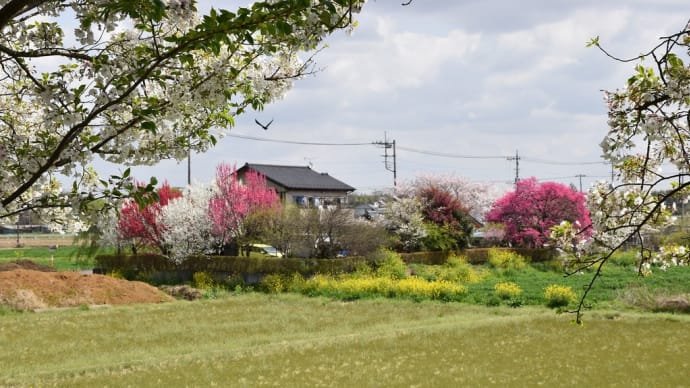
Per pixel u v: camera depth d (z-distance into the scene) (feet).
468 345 46.57
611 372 37.09
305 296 81.15
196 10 12.69
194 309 69.77
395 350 44.91
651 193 18.24
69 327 56.95
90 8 13.06
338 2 12.81
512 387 33.53
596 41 14.65
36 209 14.01
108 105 12.41
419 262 108.78
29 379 35.78
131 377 36.35
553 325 55.11
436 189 120.37
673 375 36.09
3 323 59.36
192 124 16.20
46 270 88.94
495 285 81.00
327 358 42.09
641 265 19.10
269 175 168.96
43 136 13.70
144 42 14.07
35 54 12.73
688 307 63.16
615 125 15.46
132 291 78.28
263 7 12.11
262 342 49.37
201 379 35.70
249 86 15.89
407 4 13.83
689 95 14.07
